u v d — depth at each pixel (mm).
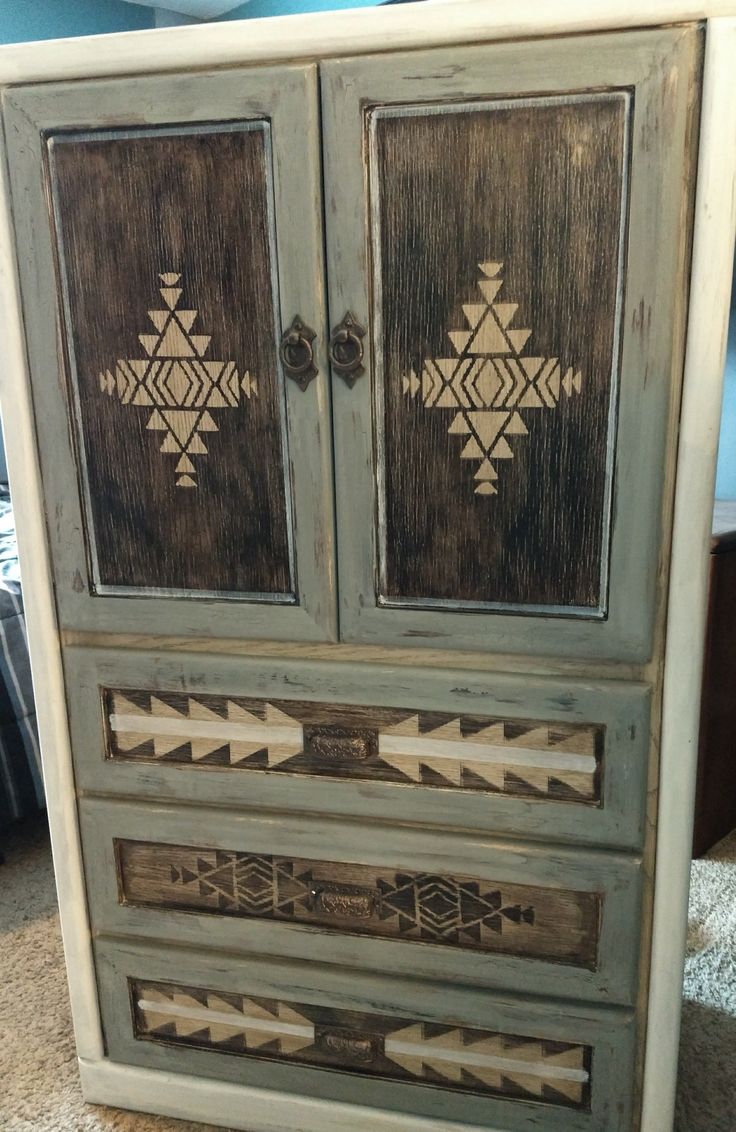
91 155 1001
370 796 1105
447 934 1119
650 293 903
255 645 1110
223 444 1049
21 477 1112
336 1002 1170
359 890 1136
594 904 1062
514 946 1100
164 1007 1246
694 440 926
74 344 1062
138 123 980
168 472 1075
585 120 879
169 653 1132
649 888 1045
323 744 1104
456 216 929
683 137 865
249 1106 1233
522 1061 1130
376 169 934
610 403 938
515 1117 1145
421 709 1064
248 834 1150
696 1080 1297
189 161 978
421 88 906
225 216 982
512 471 980
